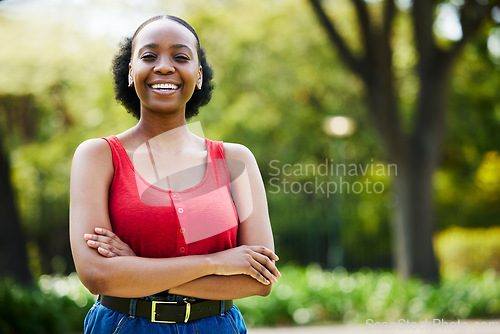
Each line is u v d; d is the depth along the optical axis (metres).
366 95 11.68
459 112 19.19
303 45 18.20
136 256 2.16
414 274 11.83
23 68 11.96
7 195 10.96
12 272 10.80
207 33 16.27
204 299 2.24
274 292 10.23
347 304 10.27
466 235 18.34
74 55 11.62
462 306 10.27
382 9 11.36
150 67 2.28
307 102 20.14
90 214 2.19
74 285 10.52
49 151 18.88
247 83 19.30
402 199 11.95
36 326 7.87
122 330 2.17
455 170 20.94
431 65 11.77
